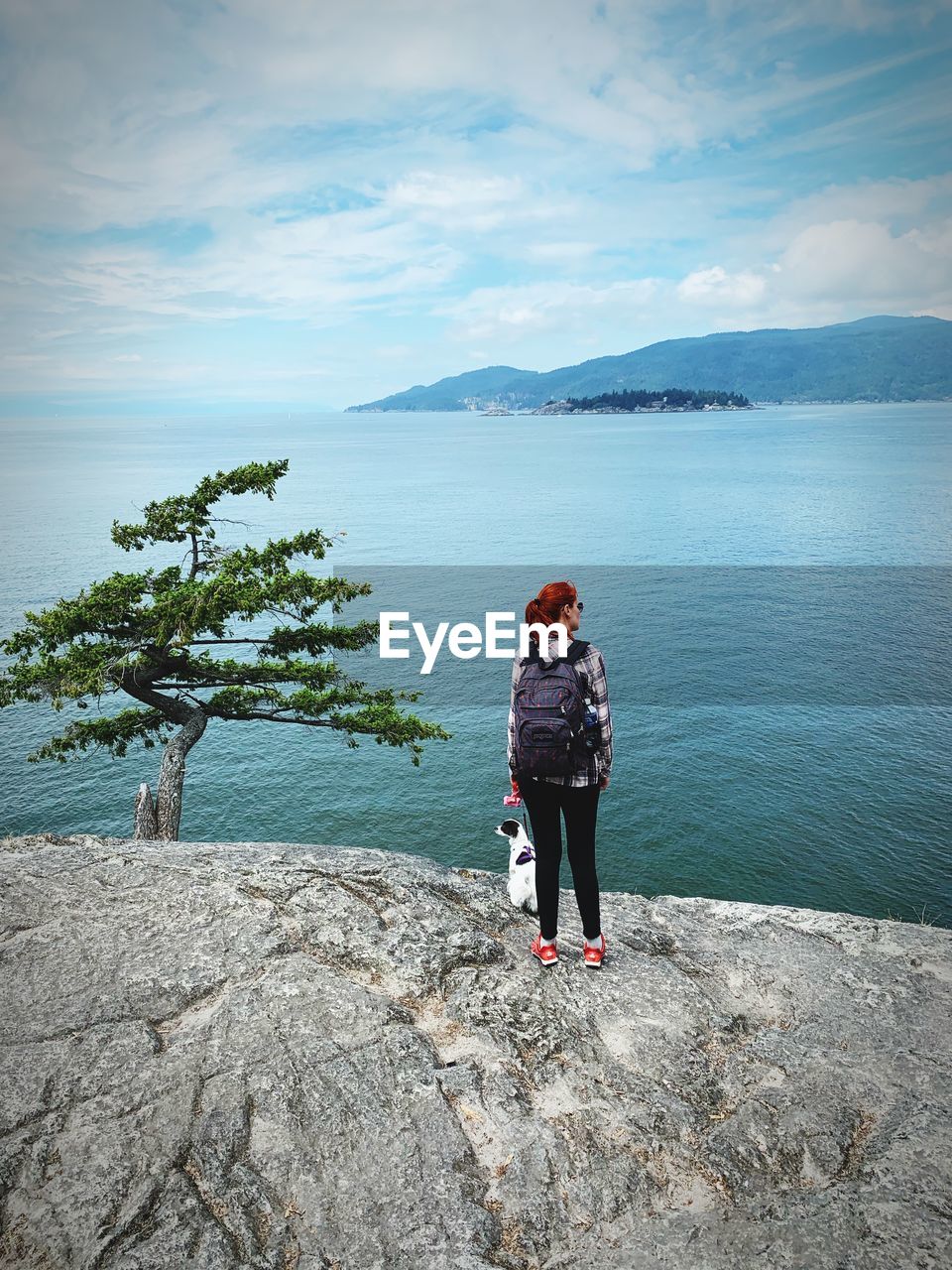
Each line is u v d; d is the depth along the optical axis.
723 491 156.75
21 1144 2.67
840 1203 2.56
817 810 35.91
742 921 4.95
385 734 14.31
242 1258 2.32
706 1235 2.46
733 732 44.72
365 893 4.62
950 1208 2.52
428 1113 2.96
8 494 181.12
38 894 4.35
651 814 35.75
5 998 3.46
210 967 3.75
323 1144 2.79
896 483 157.12
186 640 11.91
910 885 30.45
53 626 12.05
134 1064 3.09
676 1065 3.41
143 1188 2.54
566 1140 2.92
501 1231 2.50
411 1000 3.71
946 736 43.62
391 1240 2.43
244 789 38.50
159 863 4.84
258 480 13.95
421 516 137.75
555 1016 3.66
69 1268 2.26
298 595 13.06
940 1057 3.48
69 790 37.97
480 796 37.09
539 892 4.02
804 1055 3.51
